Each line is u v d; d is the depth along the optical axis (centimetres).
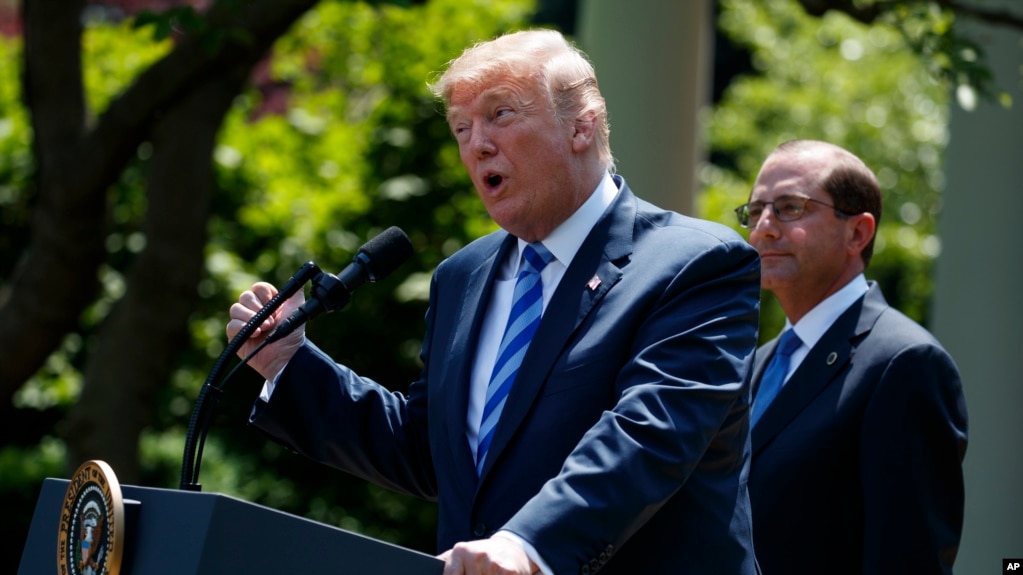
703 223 991
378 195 3497
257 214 3406
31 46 2288
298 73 3784
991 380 2181
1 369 2298
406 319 3438
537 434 918
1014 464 2144
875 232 1366
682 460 848
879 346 1270
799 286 1348
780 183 1360
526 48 991
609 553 823
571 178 984
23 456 3369
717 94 7675
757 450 1282
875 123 5778
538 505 812
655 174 1953
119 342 2317
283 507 3394
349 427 1048
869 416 1234
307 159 3616
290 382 1037
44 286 2266
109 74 3428
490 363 999
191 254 2336
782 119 5953
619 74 1970
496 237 1084
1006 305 2184
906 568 1186
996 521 2142
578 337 940
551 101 978
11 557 3212
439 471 984
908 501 1200
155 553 720
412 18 3650
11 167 3462
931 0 2112
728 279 942
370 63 3653
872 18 2144
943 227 2305
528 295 988
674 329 912
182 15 2041
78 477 769
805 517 1245
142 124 2250
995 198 2212
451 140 3525
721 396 880
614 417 852
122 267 3328
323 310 978
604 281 955
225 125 3481
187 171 2316
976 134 2247
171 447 3334
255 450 3438
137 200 3312
